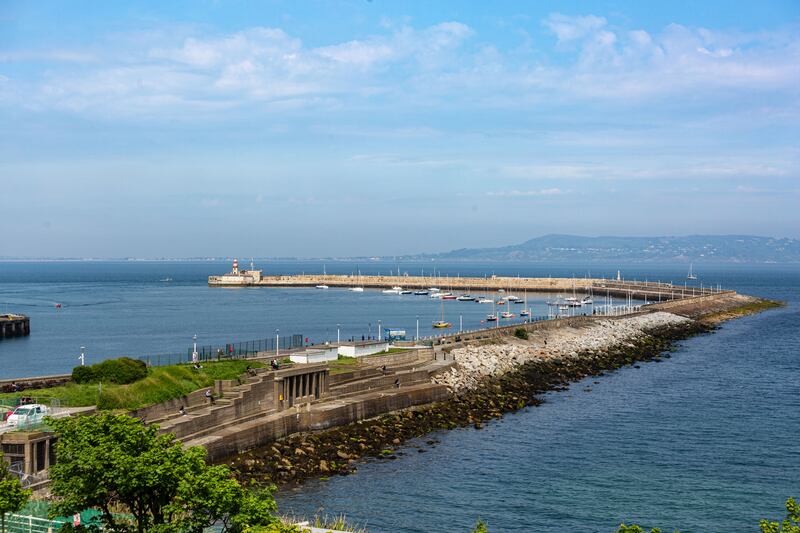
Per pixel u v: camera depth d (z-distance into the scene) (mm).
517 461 86375
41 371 156000
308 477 78875
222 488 41219
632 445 93500
